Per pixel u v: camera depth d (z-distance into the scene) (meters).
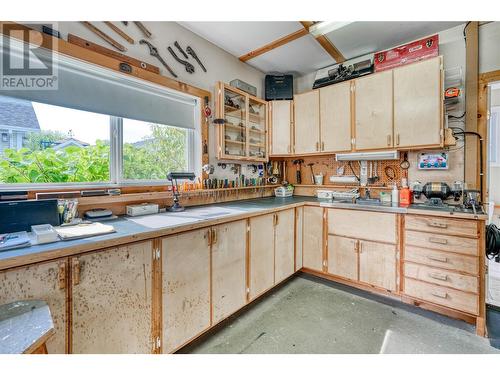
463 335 1.78
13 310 0.89
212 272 1.75
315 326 1.90
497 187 2.60
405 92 2.42
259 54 2.96
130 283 1.29
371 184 2.92
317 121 3.02
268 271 2.32
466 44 2.37
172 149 2.45
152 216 1.84
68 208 1.50
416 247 2.11
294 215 2.70
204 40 2.62
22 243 1.05
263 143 3.23
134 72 1.97
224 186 2.76
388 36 2.61
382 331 1.83
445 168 2.46
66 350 1.07
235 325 1.92
